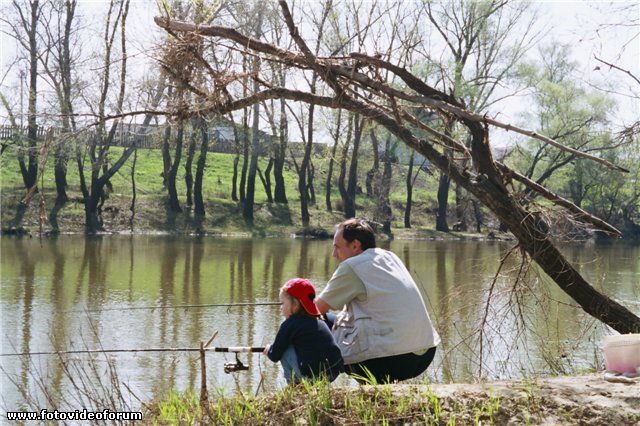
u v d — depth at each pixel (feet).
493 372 28.43
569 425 14.40
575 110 126.82
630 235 151.84
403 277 17.84
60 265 67.67
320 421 14.70
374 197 158.92
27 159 127.85
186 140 122.11
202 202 130.72
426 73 86.74
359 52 26.16
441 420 14.52
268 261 77.00
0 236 103.14
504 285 29.22
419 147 26.27
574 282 26.17
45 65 106.63
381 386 15.96
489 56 130.00
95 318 41.45
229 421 15.16
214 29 26.50
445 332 35.58
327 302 17.52
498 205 25.75
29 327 38.70
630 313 26.22
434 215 166.61
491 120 24.76
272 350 17.04
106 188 131.64
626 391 15.89
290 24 25.96
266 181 145.69
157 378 28.32
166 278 60.39
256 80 27.20
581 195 146.20
